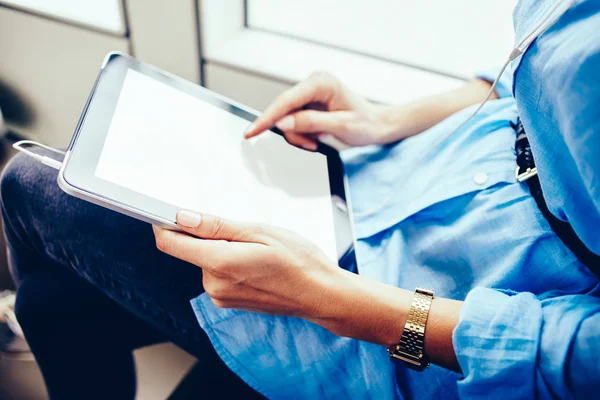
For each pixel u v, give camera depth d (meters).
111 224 0.53
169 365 0.85
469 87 0.67
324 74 0.61
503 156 0.51
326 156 0.60
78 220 0.52
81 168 0.40
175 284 0.52
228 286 0.42
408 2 0.88
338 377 0.49
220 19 0.84
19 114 1.12
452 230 0.50
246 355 0.49
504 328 0.40
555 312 0.40
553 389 0.39
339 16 0.91
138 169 0.43
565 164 0.38
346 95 0.61
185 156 0.47
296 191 0.53
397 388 0.48
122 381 0.69
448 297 0.50
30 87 1.04
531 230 0.45
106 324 0.62
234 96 0.90
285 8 0.91
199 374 0.65
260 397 0.60
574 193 0.38
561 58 0.35
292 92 0.58
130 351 0.69
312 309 0.43
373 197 0.59
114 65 0.49
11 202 0.54
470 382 0.40
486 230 0.48
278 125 0.57
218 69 0.86
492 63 0.87
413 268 0.52
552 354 0.38
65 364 0.62
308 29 0.92
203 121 0.52
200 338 0.53
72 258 0.53
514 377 0.39
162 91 0.51
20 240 0.57
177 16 0.79
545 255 0.45
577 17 0.35
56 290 0.58
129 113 0.46
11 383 0.78
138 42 0.85
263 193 0.50
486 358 0.39
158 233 0.42
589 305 0.39
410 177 0.57
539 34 0.39
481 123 0.55
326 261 0.45
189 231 0.41
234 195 0.47
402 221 0.54
